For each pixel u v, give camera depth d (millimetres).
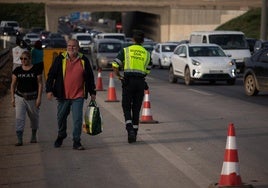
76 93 13148
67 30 161500
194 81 32812
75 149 13375
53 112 21016
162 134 15594
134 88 14188
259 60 25625
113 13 174750
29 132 16078
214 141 14477
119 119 18578
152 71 48844
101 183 10234
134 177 10648
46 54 31344
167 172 11023
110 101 23859
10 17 123500
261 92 28188
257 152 13070
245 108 21484
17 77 13891
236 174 9539
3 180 10602
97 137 15133
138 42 14422
